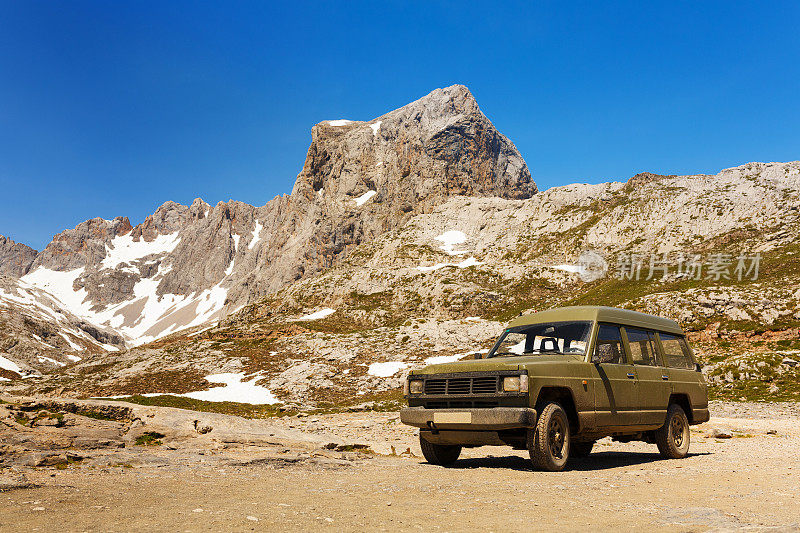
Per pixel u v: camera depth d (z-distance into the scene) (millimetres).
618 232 127812
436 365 10016
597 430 9711
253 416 42750
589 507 5707
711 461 11062
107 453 9039
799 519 5102
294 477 7910
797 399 37875
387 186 197125
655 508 5660
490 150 199250
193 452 9891
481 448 15195
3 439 8898
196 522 4699
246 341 85625
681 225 120875
